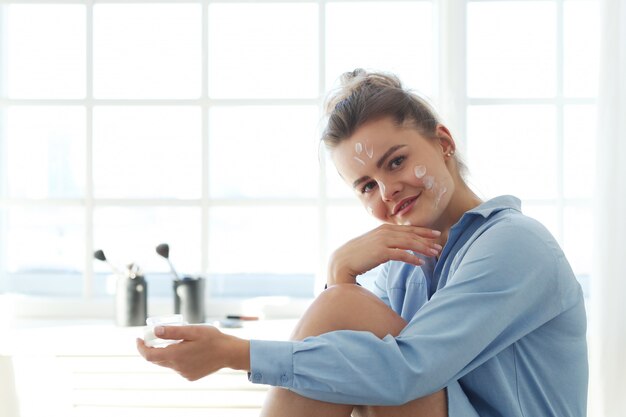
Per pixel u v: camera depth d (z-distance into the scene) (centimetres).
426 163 118
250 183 241
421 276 133
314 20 235
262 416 105
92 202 216
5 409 169
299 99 213
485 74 215
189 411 177
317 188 214
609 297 181
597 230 183
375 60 228
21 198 217
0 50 222
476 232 113
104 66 235
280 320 199
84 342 176
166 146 239
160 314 213
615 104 181
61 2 218
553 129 211
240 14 235
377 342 99
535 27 214
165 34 237
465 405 104
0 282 226
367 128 117
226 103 213
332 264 123
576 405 113
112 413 175
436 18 212
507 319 103
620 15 181
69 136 229
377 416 105
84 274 218
